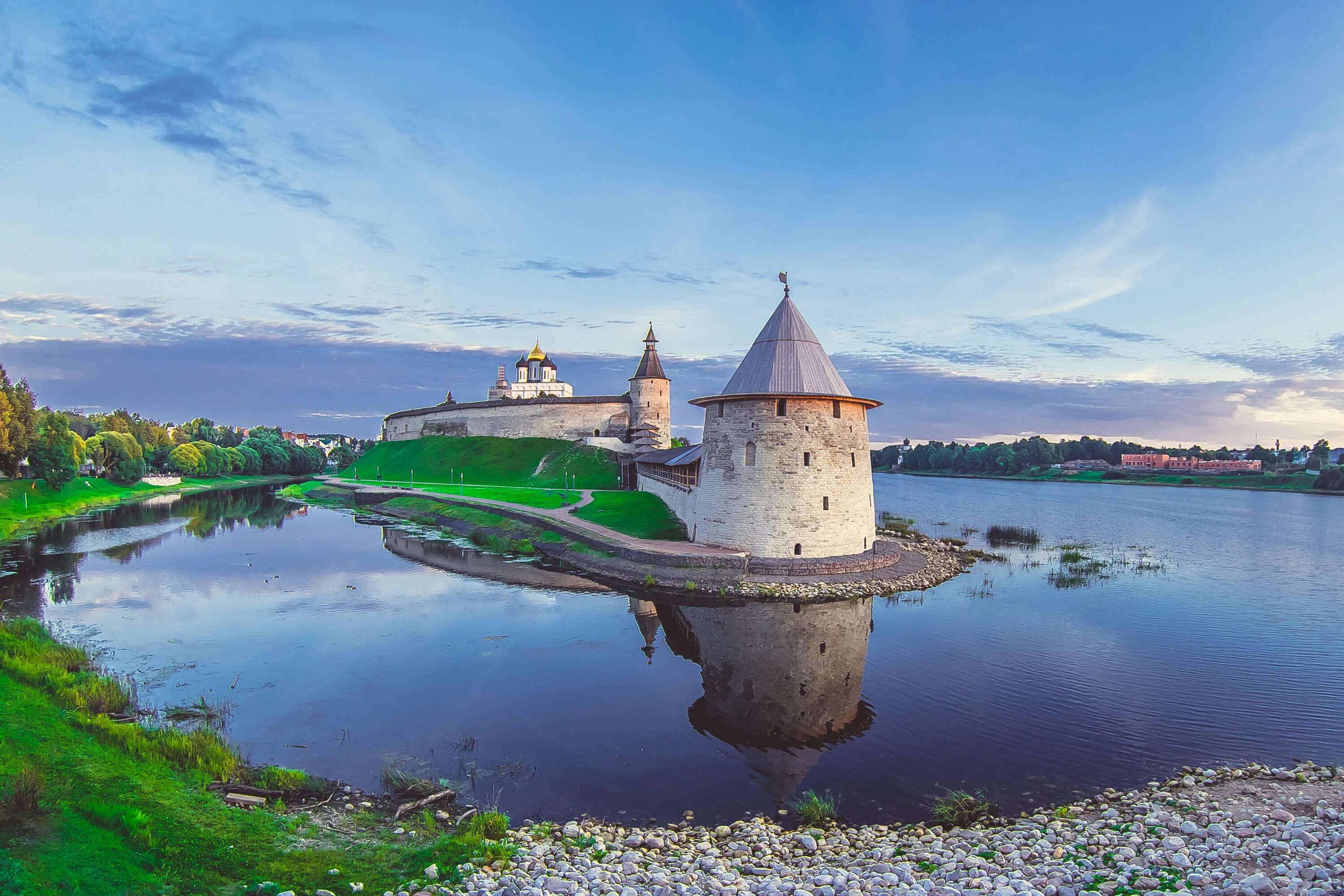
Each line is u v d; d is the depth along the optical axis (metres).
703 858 11.83
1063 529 60.38
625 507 51.75
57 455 66.94
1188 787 14.28
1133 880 10.55
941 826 13.14
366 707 18.97
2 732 14.47
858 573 33.75
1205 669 21.92
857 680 21.06
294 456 145.25
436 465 92.94
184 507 75.12
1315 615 28.98
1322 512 82.69
